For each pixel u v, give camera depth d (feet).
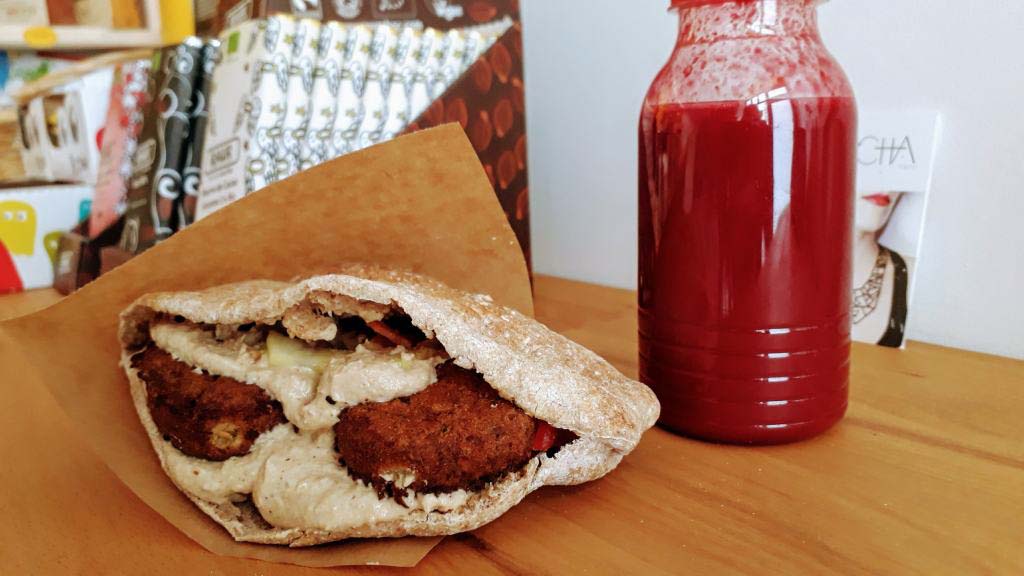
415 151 0.68
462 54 1.09
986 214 0.88
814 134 0.65
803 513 0.59
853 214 0.69
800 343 0.68
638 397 0.65
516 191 1.19
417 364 0.60
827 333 0.69
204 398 0.62
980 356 0.91
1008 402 0.79
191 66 1.19
